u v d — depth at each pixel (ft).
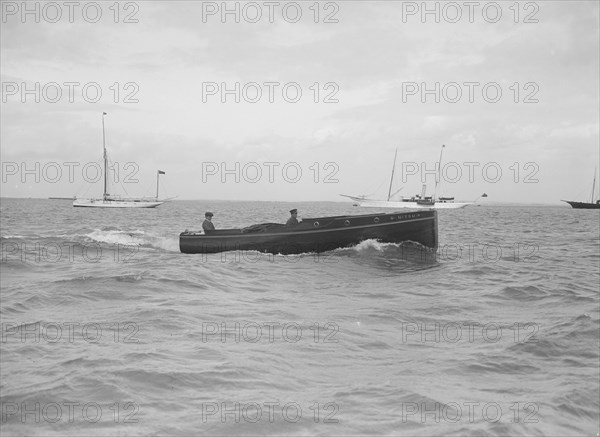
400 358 28.40
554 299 45.65
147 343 29.73
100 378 23.94
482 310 41.37
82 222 181.68
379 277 57.57
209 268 59.93
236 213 294.46
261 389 23.26
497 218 276.00
